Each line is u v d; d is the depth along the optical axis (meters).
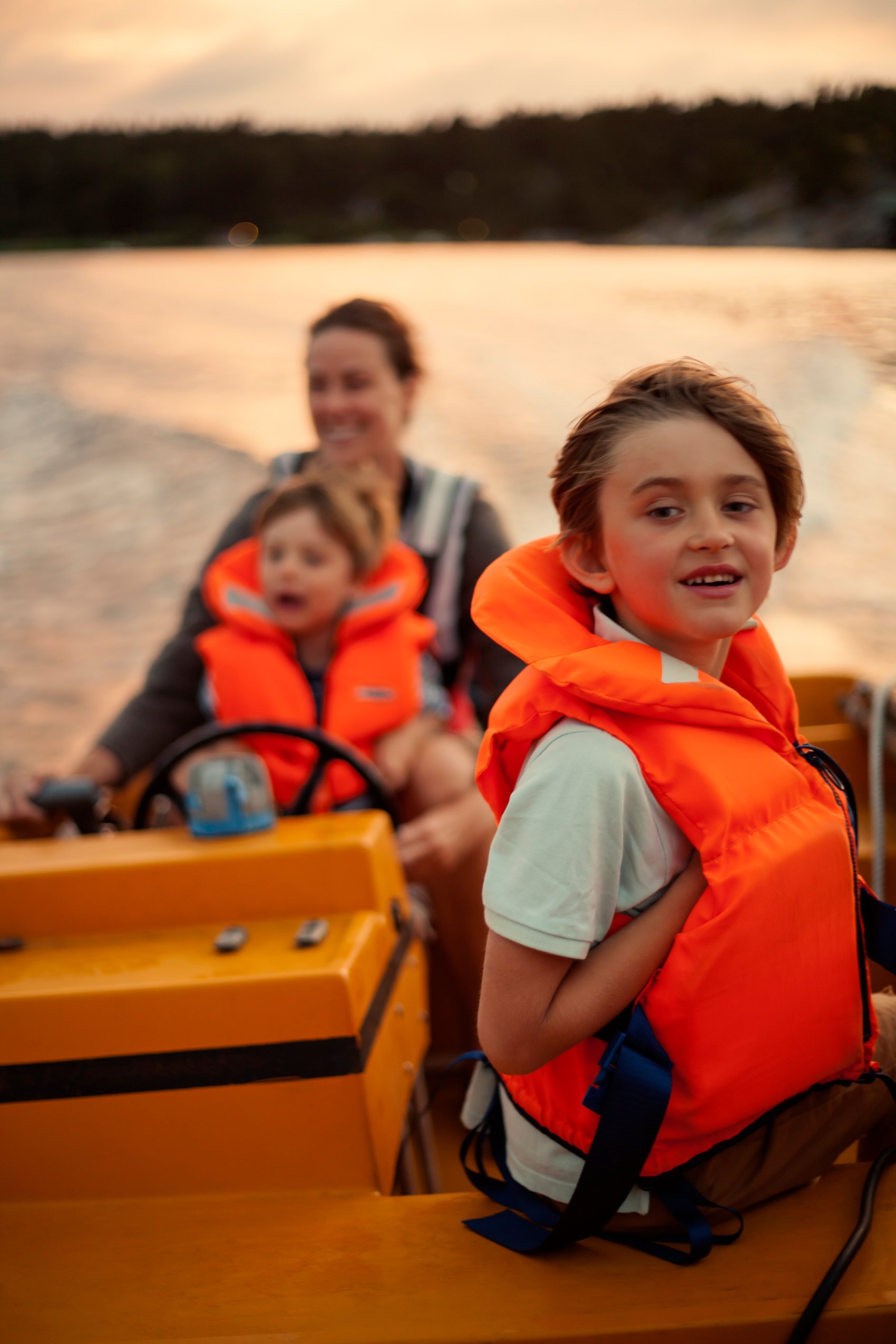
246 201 27.73
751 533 0.79
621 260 12.29
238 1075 1.03
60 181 27.05
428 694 1.86
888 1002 1.00
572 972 0.77
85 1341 0.87
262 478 7.96
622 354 8.48
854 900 0.83
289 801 1.68
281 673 1.73
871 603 4.90
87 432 9.72
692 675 0.80
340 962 1.04
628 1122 0.76
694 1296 0.83
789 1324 0.81
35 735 4.38
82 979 1.07
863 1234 0.84
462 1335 0.83
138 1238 0.99
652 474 0.78
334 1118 1.02
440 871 1.56
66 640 5.48
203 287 20.98
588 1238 0.91
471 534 2.03
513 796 0.78
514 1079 0.90
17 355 13.71
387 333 2.13
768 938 0.77
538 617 0.84
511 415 8.33
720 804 0.76
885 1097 0.92
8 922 1.20
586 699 0.79
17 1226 1.03
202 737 1.40
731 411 0.79
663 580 0.79
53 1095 1.05
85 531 7.25
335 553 1.73
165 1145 1.05
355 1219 0.98
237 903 1.19
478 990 1.66
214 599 1.80
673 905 0.78
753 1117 0.82
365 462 2.12
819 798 0.83
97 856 1.22
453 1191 1.45
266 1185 1.04
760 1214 0.91
